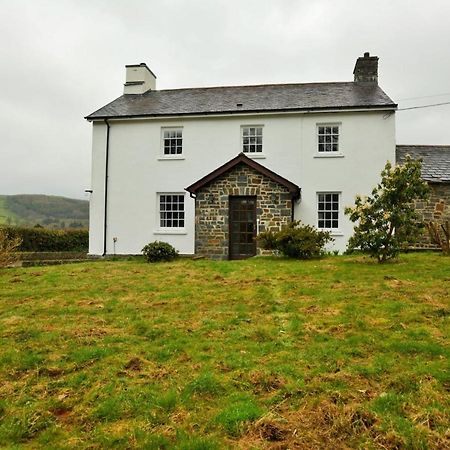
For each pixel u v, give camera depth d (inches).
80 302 320.5
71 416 164.4
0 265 497.7
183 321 266.4
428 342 212.4
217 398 171.0
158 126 714.8
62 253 719.7
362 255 534.6
